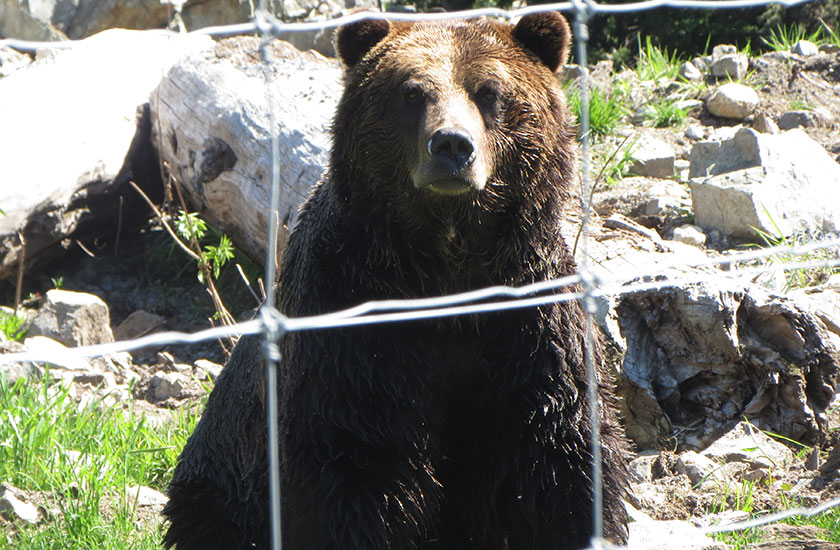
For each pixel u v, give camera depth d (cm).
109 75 1573
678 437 1066
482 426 802
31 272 1538
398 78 764
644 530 873
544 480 769
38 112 1478
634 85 1833
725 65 1839
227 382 932
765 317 1075
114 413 1148
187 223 1379
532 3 2186
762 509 939
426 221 776
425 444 784
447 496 830
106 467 1031
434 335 784
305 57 1550
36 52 1864
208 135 1448
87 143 1496
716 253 1364
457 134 713
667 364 1086
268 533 859
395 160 766
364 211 779
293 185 1341
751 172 1427
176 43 1642
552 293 782
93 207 1553
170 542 922
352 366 754
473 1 2327
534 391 768
